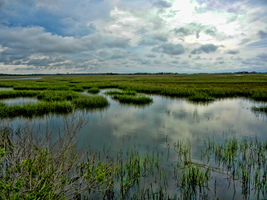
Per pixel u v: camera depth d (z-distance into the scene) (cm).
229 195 352
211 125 856
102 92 2312
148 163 466
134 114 1077
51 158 309
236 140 643
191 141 639
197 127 820
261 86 2814
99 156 503
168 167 450
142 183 387
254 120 953
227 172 427
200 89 2255
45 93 1688
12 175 268
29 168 268
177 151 548
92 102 1287
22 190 254
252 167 447
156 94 2153
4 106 1020
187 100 1684
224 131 763
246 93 1995
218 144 607
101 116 1015
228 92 2036
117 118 974
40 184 258
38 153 311
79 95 1584
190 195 351
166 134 718
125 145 597
